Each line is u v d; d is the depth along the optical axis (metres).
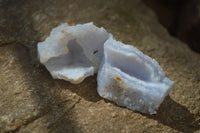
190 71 0.28
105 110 0.24
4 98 0.24
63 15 0.31
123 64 0.24
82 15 0.32
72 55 0.26
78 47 0.26
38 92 0.25
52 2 0.32
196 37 0.37
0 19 0.29
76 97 0.25
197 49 0.36
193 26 0.37
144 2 0.40
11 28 0.29
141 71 0.24
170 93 0.26
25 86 0.25
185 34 0.38
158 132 0.24
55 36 0.25
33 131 0.23
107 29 0.31
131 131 0.23
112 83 0.24
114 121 0.24
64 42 0.25
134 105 0.24
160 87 0.23
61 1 0.33
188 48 0.33
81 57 0.26
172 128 0.24
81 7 0.33
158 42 0.31
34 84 0.25
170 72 0.28
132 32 0.31
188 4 0.40
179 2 0.41
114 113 0.24
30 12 0.31
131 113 0.24
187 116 0.25
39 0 0.32
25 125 0.23
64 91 0.25
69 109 0.24
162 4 0.42
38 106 0.24
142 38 0.31
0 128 0.23
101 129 0.23
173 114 0.25
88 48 0.25
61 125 0.23
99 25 0.31
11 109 0.24
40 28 0.29
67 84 0.25
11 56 0.27
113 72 0.24
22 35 0.28
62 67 0.25
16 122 0.23
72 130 0.23
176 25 0.40
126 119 0.24
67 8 0.32
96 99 0.25
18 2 0.31
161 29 0.34
